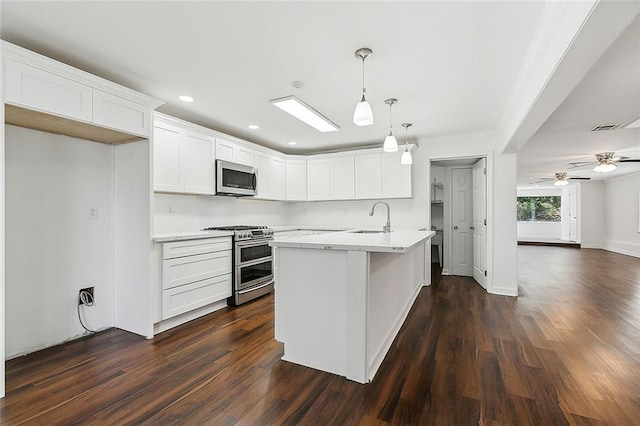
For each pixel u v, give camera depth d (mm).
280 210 5785
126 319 2963
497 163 4379
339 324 2150
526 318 3293
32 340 2516
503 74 2602
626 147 4926
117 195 3039
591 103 3037
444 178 5719
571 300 3984
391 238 2543
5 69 1921
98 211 2965
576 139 4438
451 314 3438
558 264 6902
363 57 2301
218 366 2260
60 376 2115
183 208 3869
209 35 2059
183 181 3459
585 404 1794
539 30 1959
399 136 4637
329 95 3090
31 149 2525
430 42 2127
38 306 2555
